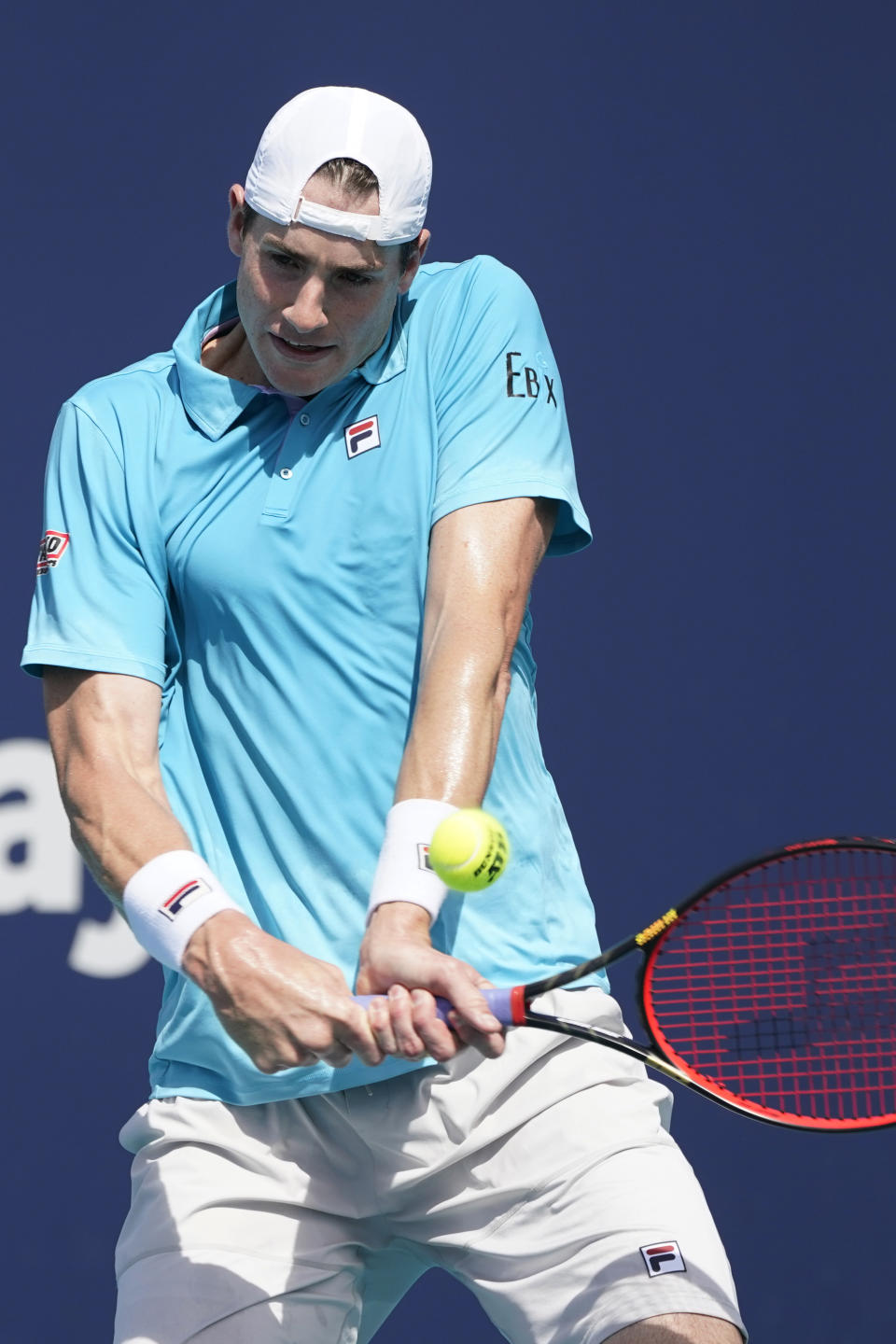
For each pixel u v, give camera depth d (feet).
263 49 57.36
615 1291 27.07
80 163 56.65
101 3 57.11
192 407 30.37
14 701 54.03
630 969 53.98
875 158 57.88
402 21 57.47
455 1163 29.19
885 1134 54.90
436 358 30.63
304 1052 25.89
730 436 56.49
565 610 55.26
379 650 29.43
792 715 55.62
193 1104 29.91
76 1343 52.21
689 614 55.72
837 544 56.39
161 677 30.14
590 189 57.06
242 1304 28.60
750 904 30.35
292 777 29.22
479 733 27.66
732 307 56.95
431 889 26.76
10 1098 52.65
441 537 29.35
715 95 57.72
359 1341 32.68
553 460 30.37
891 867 41.68
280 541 29.48
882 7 58.44
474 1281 29.60
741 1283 53.83
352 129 27.99
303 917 29.22
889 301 57.41
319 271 28.04
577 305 56.54
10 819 53.47
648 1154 28.84
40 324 55.98
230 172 57.11
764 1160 54.39
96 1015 53.16
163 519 30.14
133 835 28.02
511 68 57.36
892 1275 54.29
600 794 54.70
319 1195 29.58
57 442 31.45
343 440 30.01
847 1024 29.81
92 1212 52.65
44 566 30.60
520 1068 29.09
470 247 56.49
